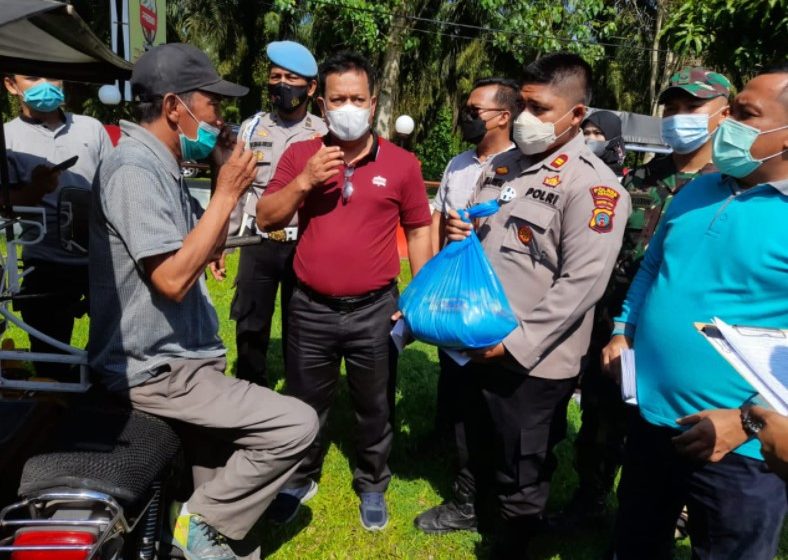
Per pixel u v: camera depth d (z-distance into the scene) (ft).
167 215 6.05
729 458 5.43
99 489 5.15
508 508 7.69
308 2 51.55
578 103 6.92
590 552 8.83
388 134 52.85
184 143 6.48
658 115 60.23
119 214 5.90
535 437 7.39
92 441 5.67
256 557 7.40
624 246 8.80
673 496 6.27
